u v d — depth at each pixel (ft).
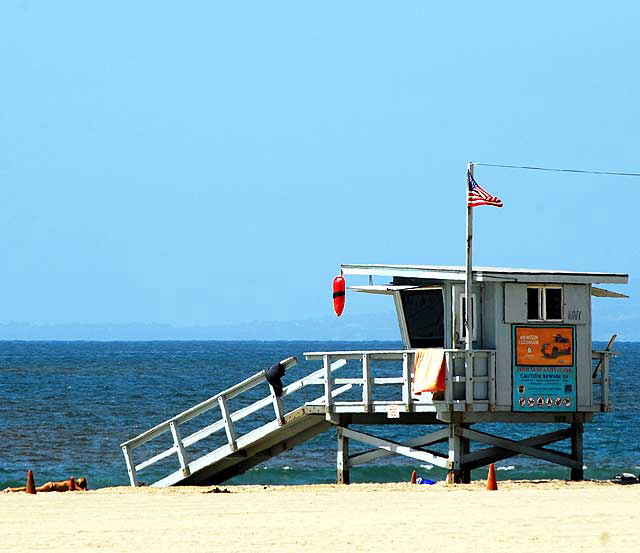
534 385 184.55
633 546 116.06
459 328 185.88
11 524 136.26
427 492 172.65
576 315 187.73
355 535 124.16
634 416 449.89
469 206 183.52
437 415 183.62
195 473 210.18
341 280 197.67
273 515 143.54
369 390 188.55
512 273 182.80
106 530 130.11
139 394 617.62
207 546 117.08
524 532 125.80
